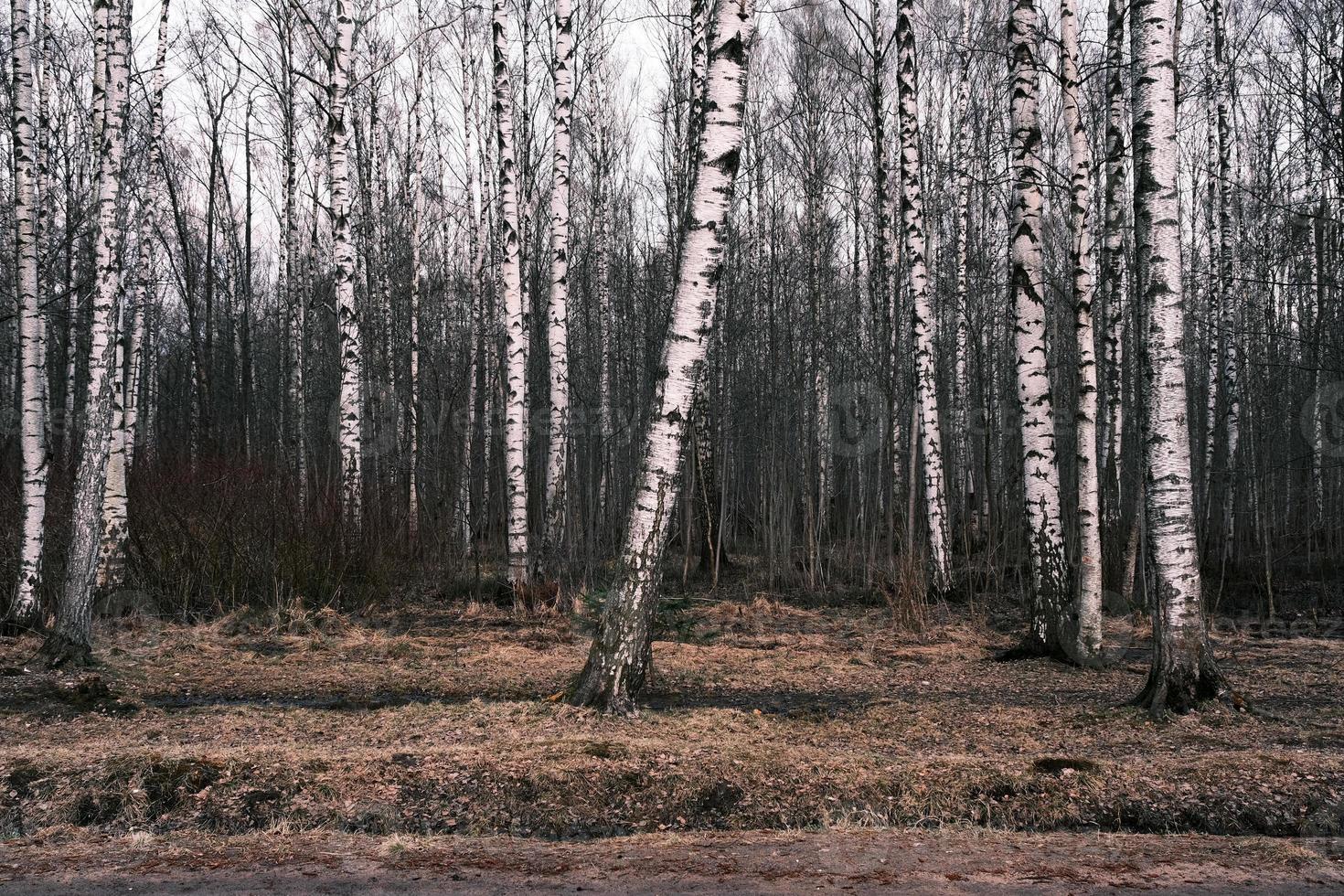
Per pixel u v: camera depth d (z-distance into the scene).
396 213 27.80
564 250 16.75
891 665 12.35
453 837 6.32
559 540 17.14
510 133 16.33
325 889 5.40
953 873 5.63
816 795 6.89
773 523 22.36
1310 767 7.08
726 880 5.52
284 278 29.53
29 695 9.77
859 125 28.30
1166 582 8.84
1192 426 25.56
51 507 14.70
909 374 21.27
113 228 11.20
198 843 6.17
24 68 12.04
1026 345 12.16
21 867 5.73
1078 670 11.70
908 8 16.91
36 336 12.38
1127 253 19.02
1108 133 11.80
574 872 5.66
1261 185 21.84
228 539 15.73
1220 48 19.84
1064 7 13.07
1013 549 21.81
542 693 10.36
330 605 15.95
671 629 14.09
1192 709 8.62
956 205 22.50
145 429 26.09
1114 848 6.06
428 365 27.42
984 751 7.91
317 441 29.45
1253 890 5.37
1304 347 22.47
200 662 12.21
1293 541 22.34
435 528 20.48
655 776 7.08
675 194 25.00
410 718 8.90
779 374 26.59
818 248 26.20
